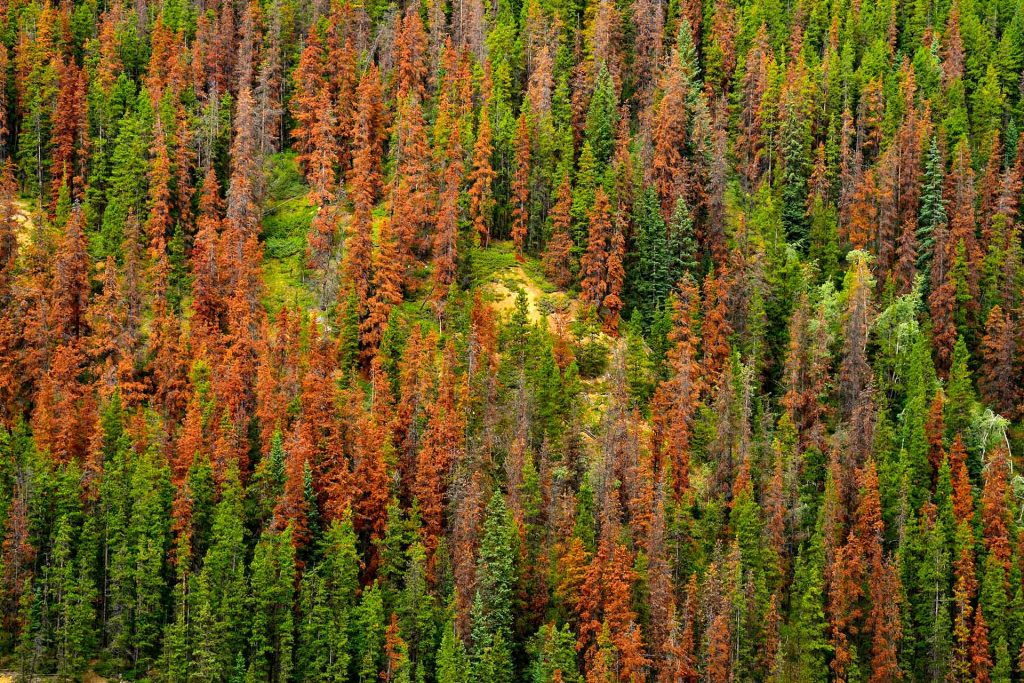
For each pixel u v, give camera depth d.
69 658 86.25
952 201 123.69
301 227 125.38
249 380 104.50
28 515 90.19
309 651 87.69
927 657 90.25
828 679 88.50
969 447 102.88
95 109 129.00
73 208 117.44
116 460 92.94
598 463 98.06
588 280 115.94
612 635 87.06
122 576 87.94
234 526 89.50
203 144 127.56
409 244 118.50
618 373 105.81
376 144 131.12
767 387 114.00
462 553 90.31
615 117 133.38
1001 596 90.00
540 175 125.44
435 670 88.38
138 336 109.62
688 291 113.38
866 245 123.25
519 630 90.31
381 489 94.88
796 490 95.81
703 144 129.25
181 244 118.00
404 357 104.31
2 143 130.25
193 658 86.25
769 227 119.94
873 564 91.31
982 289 117.38
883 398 106.25
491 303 115.81
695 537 93.50
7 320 106.44
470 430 100.31
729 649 86.31
